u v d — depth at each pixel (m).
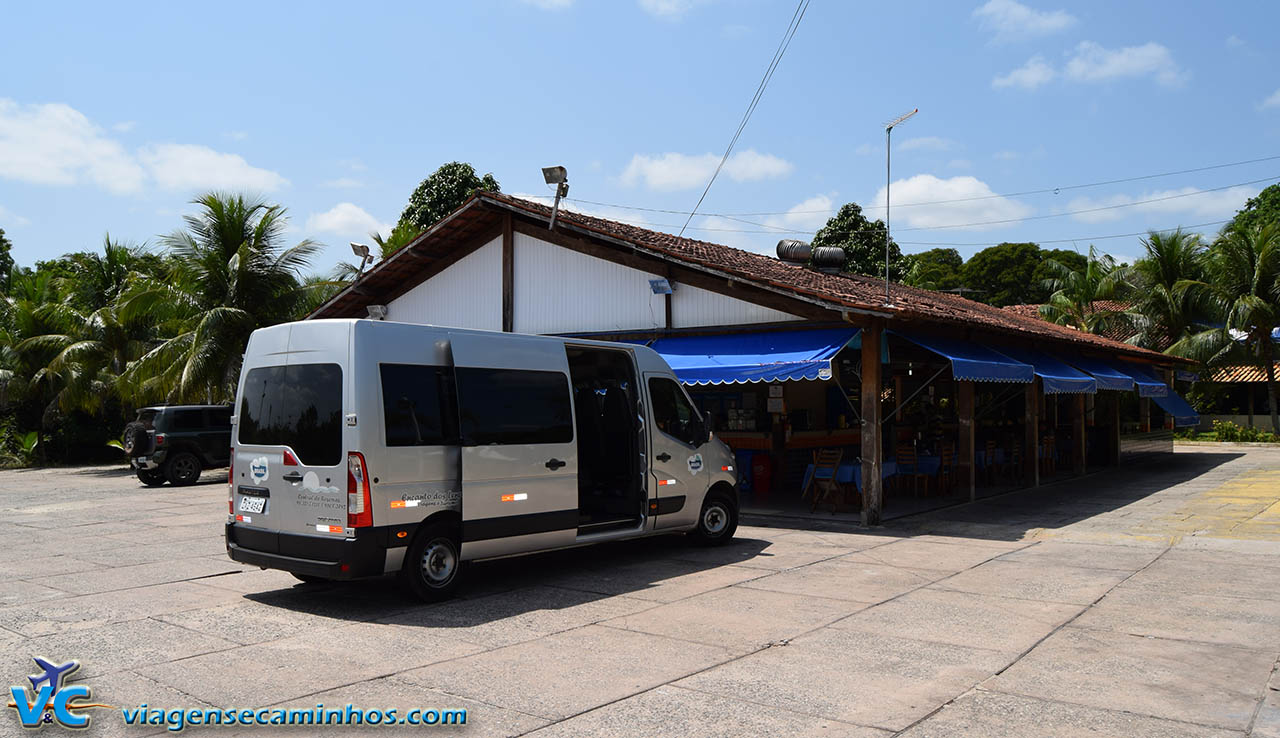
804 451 17.19
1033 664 5.99
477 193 15.75
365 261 17.27
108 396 28.12
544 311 15.77
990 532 11.98
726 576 9.09
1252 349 32.28
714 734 4.75
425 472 7.75
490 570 9.44
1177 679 5.66
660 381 10.27
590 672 5.85
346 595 8.27
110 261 30.00
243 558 8.03
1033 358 16.45
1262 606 7.63
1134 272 36.78
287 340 8.00
